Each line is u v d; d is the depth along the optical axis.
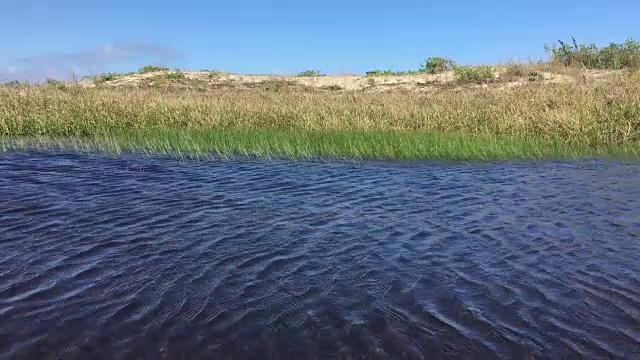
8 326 4.75
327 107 18.61
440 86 25.83
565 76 23.72
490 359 4.31
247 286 5.60
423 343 4.52
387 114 17.88
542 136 15.44
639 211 8.20
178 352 4.41
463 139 14.89
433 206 8.64
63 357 4.32
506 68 26.28
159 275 5.86
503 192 9.62
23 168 11.40
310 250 6.62
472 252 6.53
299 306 5.17
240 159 13.02
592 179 10.65
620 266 6.04
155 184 10.07
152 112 18.78
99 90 22.67
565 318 4.90
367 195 9.42
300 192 9.61
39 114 17.64
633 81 17.22
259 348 4.47
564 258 6.30
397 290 5.50
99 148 14.43
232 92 25.27
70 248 6.61
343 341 4.57
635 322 4.82
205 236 7.11
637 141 14.52
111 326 4.79
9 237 6.95
